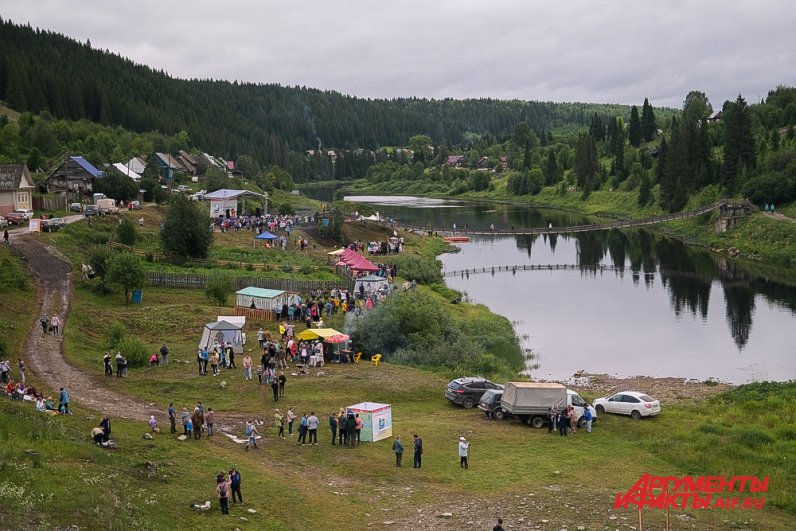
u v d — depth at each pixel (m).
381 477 36.41
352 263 94.56
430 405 50.44
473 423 46.09
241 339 59.59
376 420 41.75
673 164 196.00
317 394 50.16
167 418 43.41
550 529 30.38
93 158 168.38
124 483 30.25
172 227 94.75
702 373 67.00
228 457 37.03
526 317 90.50
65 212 114.50
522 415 45.81
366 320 67.62
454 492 34.84
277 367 56.41
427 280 106.31
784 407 51.47
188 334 65.06
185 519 28.69
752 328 84.44
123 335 59.84
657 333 82.62
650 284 113.00
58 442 33.19
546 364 70.06
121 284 73.25
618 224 178.12
